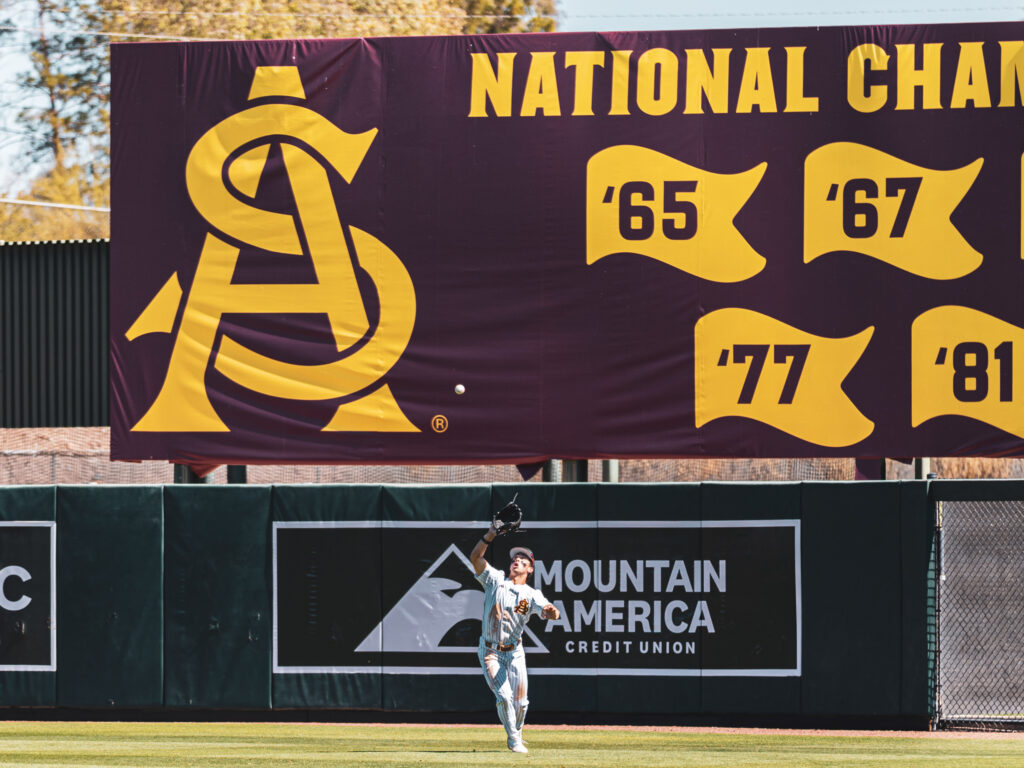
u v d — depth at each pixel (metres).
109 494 49.88
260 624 49.16
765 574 47.62
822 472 75.06
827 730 46.59
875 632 46.88
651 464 77.12
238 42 52.47
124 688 49.16
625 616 48.09
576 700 47.94
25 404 55.47
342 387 51.62
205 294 52.22
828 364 49.66
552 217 51.00
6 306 55.84
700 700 47.50
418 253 51.56
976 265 49.25
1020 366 48.94
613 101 50.94
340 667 48.78
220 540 49.53
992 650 50.91
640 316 50.50
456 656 48.44
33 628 49.69
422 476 77.25
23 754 40.09
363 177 51.84
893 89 49.78
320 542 49.28
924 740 43.88
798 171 50.03
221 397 52.00
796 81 50.19
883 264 49.59
